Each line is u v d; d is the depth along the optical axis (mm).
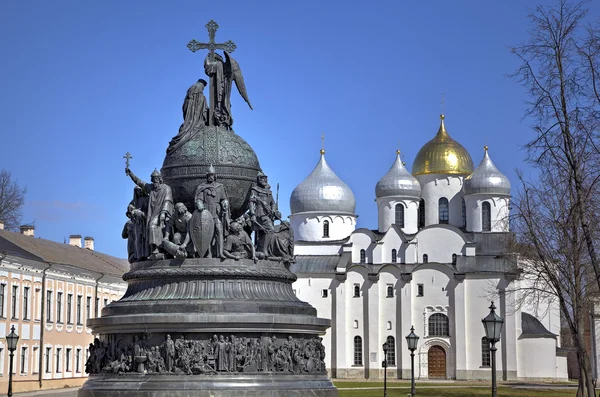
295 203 137250
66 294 86375
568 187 47875
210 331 29516
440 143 137500
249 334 29938
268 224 32844
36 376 79438
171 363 29406
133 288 31875
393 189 133375
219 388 28906
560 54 41156
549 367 115688
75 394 71562
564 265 59844
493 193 129750
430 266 120938
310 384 30484
